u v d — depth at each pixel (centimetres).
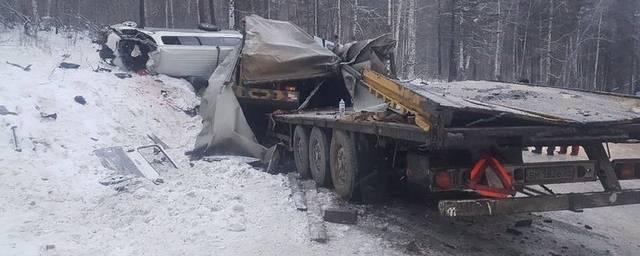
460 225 675
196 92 1516
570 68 4162
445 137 489
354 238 612
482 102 591
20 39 1694
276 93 1075
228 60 1161
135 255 541
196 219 659
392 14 3734
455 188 533
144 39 1535
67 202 713
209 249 566
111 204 710
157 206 707
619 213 770
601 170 559
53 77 1238
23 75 1172
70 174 830
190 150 1120
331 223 667
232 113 1054
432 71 5281
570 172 546
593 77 4434
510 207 513
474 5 4038
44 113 1009
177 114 1372
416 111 551
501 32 3891
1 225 604
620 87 4234
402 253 564
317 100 1105
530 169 531
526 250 585
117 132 1110
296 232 626
